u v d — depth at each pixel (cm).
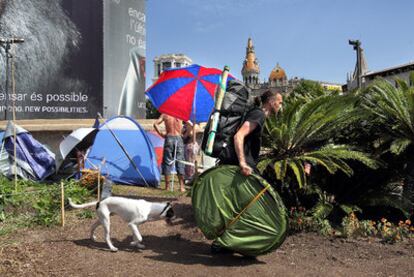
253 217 444
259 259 453
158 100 927
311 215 588
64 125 1404
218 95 466
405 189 645
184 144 1033
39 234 536
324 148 611
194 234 548
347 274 409
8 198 679
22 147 1046
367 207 661
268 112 480
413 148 640
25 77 1522
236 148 431
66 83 1549
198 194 467
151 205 479
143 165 996
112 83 1614
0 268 408
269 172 615
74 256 448
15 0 1512
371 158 598
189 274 401
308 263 442
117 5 1648
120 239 521
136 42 1802
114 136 1002
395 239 521
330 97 618
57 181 1042
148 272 405
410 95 616
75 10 1552
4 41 1208
